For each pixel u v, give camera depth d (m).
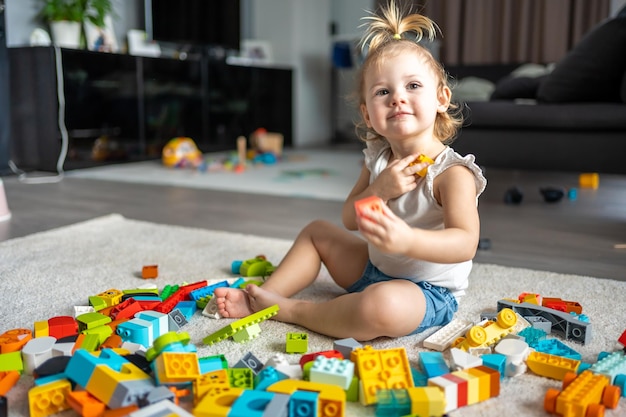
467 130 2.75
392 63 0.99
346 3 5.59
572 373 0.81
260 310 1.08
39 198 2.45
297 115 5.35
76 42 3.50
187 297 1.17
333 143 5.52
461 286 1.08
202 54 4.41
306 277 1.19
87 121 3.36
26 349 0.86
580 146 2.54
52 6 3.44
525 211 2.21
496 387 0.79
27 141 3.27
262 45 5.12
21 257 1.51
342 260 1.18
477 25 4.91
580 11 4.59
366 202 0.82
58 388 0.75
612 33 2.44
